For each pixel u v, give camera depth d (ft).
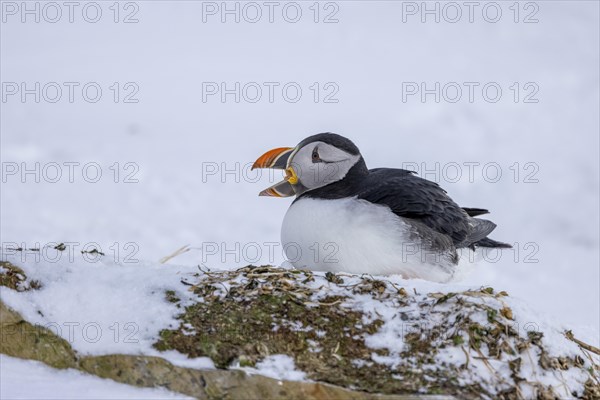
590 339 29.01
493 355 23.40
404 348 23.39
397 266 28.96
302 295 24.81
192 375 22.21
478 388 22.44
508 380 22.82
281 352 23.06
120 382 22.56
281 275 25.73
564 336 24.91
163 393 22.13
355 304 24.64
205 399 22.03
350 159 30.76
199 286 25.03
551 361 23.68
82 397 21.31
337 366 22.81
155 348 22.97
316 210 29.19
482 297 24.73
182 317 23.85
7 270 24.71
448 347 23.43
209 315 23.97
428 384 22.34
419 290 25.46
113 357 22.71
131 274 25.52
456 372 22.79
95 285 24.84
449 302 24.56
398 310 24.48
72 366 23.00
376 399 21.66
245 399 21.95
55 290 24.52
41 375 22.61
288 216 29.91
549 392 22.91
